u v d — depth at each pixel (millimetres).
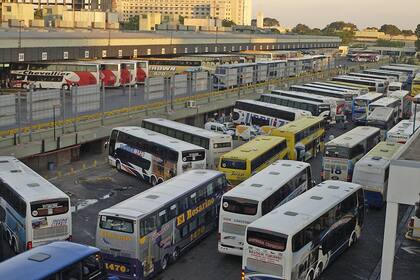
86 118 44844
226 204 24797
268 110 52438
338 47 176375
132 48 79062
